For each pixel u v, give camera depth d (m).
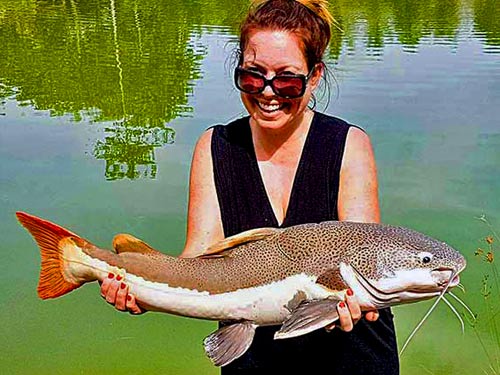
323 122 1.25
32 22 8.50
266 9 1.19
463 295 2.28
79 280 1.25
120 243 1.25
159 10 9.48
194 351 2.14
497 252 2.52
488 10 9.12
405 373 1.97
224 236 1.29
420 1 10.12
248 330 1.21
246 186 1.26
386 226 1.18
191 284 1.22
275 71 1.18
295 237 1.19
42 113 4.45
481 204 2.85
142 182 3.22
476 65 5.46
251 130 1.27
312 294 1.16
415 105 4.23
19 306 2.33
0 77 5.55
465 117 4.02
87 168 3.41
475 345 2.07
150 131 3.98
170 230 2.77
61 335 2.20
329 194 1.24
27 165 3.46
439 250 1.14
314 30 1.19
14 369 2.04
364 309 1.15
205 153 1.29
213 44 6.80
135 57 6.29
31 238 2.74
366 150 1.25
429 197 2.92
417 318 2.22
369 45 6.42
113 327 2.25
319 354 1.29
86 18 8.93
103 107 4.57
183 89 4.93
